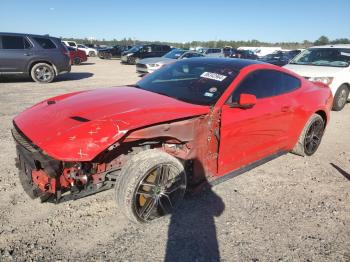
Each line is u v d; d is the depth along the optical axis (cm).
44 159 258
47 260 252
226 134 339
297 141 477
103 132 257
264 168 453
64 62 1233
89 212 318
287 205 355
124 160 300
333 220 332
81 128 260
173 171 301
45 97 892
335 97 863
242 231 304
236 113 346
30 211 314
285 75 439
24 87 1074
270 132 405
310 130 488
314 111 472
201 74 385
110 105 307
